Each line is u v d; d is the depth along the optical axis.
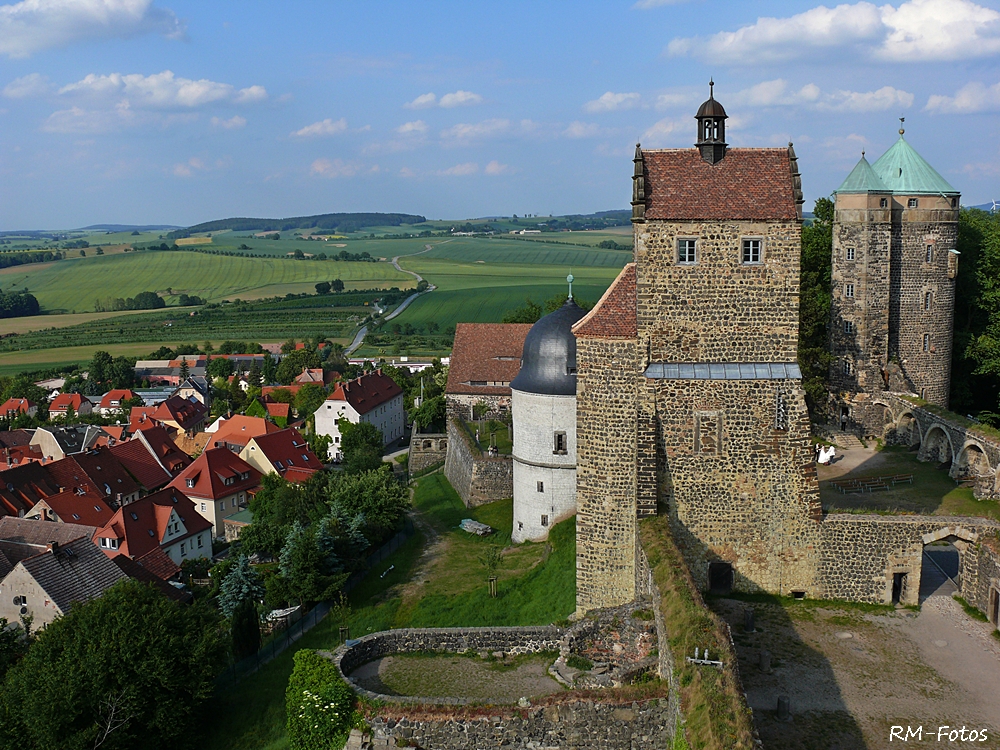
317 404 172.50
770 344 36.97
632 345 39.28
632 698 28.48
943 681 30.83
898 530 37.09
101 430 141.25
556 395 62.47
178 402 174.88
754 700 29.62
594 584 41.25
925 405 63.25
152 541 89.75
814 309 72.38
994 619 35.50
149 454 122.81
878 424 68.94
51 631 47.50
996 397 76.62
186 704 45.62
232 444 131.88
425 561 66.25
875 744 26.97
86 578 65.12
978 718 28.36
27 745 42.72
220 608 65.00
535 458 64.19
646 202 36.81
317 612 58.81
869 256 67.69
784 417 37.00
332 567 61.50
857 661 32.38
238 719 47.59
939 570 42.06
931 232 68.56
